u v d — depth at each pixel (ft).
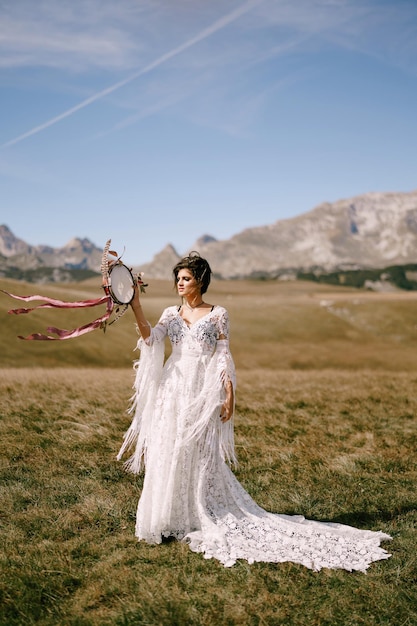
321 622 12.17
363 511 18.66
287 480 21.65
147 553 15.01
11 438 25.89
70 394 37.45
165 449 15.97
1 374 50.70
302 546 15.44
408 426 31.53
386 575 14.25
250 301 290.56
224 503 16.46
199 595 12.98
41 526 16.72
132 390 40.06
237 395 40.91
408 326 249.55
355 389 45.34
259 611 12.39
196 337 16.53
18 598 12.78
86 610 12.42
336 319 254.88
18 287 206.49
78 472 21.86
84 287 485.56
